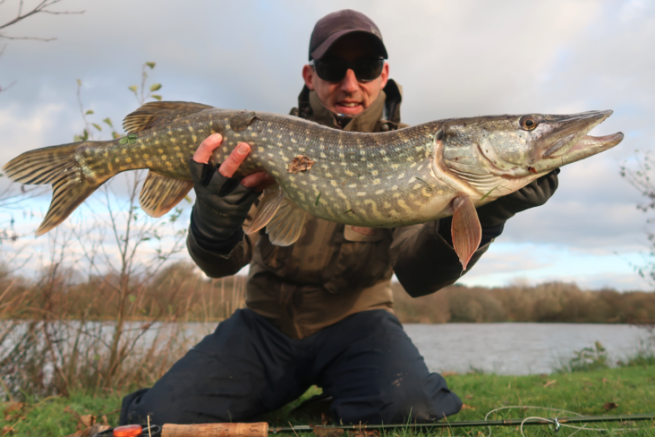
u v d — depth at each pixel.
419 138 1.92
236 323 2.60
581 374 4.61
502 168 1.88
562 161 1.84
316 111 3.00
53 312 3.80
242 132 2.08
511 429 2.03
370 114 2.90
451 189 1.90
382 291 2.72
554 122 1.85
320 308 2.56
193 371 2.34
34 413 2.63
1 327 3.56
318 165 2.00
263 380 2.50
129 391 3.66
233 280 4.66
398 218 1.96
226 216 2.10
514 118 1.88
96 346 3.80
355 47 2.83
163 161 2.22
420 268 2.32
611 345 12.18
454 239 1.83
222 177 2.00
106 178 2.30
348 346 2.43
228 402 2.32
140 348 4.02
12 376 3.49
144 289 3.97
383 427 1.91
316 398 2.69
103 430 1.84
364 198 1.95
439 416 2.08
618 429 1.85
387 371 2.21
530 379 4.07
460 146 1.89
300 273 2.48
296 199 2.07
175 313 4.18
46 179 2.26
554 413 2.41
